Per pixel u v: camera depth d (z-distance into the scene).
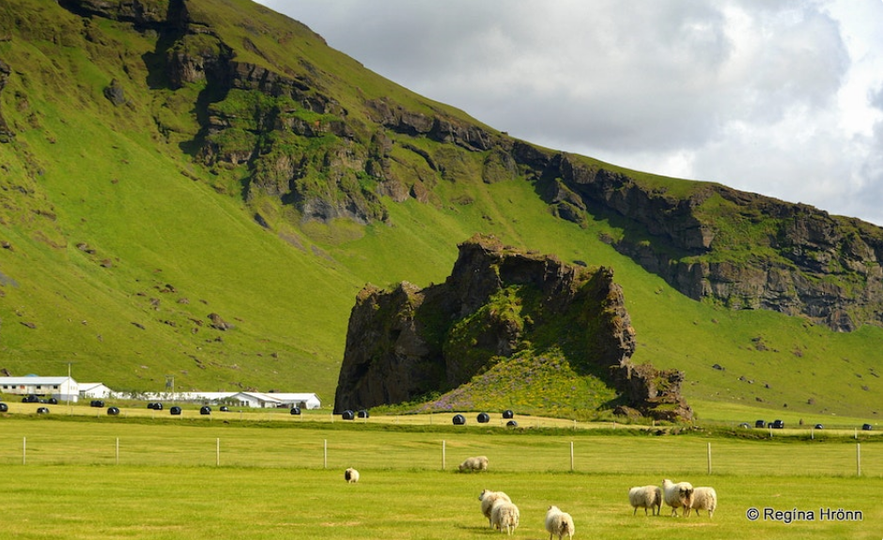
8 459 84.00
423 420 159.38
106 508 53.47
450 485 67.12
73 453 91.94
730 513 53.62
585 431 139.38
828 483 70.62
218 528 47.66
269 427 139.88
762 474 78.25
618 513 53.59
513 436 134.00
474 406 185.75
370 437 125.75
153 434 122.44
